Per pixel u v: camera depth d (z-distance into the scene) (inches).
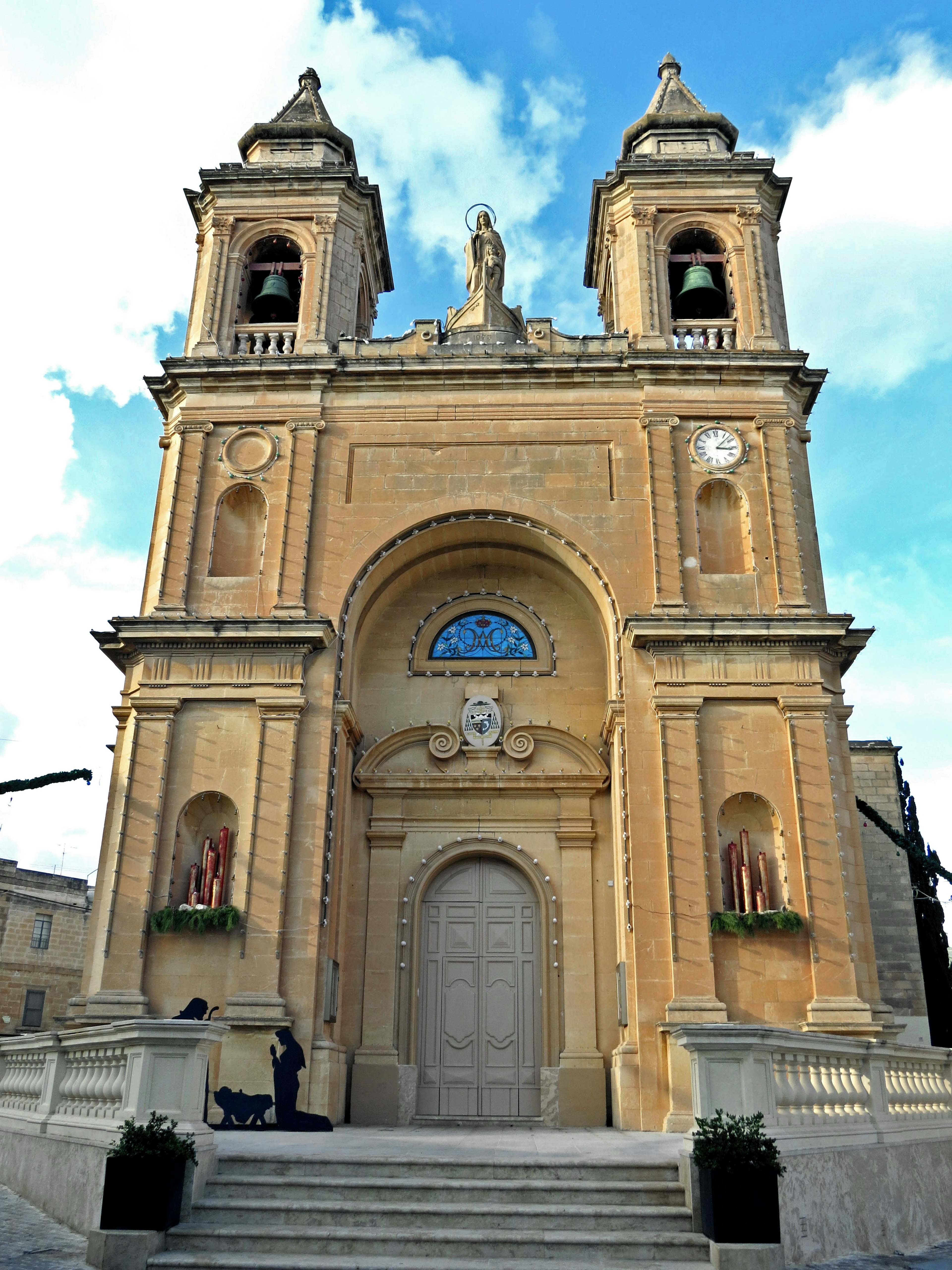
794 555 759.7
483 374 820.6
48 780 786.8
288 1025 636.1
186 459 805.2
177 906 681.6
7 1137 531.2
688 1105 614.9
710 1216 372.8
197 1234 383.6
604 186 920.3
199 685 725.9
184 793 704.4
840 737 725.3
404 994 728.3
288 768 699.4
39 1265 364.8
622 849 699.4
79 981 1549.0
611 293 996.6
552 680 808.9
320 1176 435.5
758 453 797.2
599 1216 395.9
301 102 1003.9
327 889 676.7
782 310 874.1
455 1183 417.7
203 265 904.9
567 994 716.0
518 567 839.7
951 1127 550.9
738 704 714.8
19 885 1529.3
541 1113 698.8
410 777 770.8
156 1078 422.0
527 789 768.9
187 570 770.2
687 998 642.2
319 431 809.5
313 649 735.1
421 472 798.5
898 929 940.6
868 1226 431.8
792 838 681.6
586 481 793.6
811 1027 631.8
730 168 895.1
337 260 893.2
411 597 838.5
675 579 755.4
